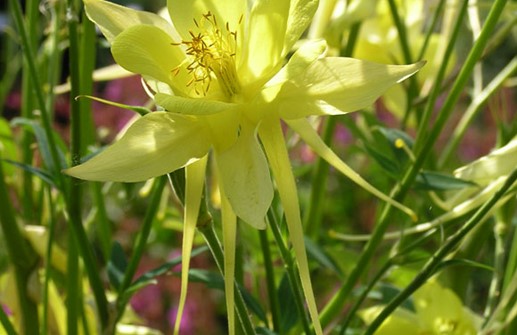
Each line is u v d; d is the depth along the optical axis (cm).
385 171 28
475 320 29
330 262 30
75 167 19
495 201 23
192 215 21
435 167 33
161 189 27
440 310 29
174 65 22
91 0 22
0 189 29
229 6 22
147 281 26
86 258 27
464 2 27
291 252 25
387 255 36
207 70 22
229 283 20
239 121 21
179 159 20
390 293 30
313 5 21
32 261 30
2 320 27
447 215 26
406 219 34
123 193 36
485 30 25
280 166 21
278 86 20
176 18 22
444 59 27
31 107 34
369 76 20
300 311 25
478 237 31
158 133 20
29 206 33
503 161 24
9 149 35
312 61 20
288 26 21
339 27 33
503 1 25
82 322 30
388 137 28
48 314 31
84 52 30
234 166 20
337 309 28
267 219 24
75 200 27
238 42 22
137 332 32
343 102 20
